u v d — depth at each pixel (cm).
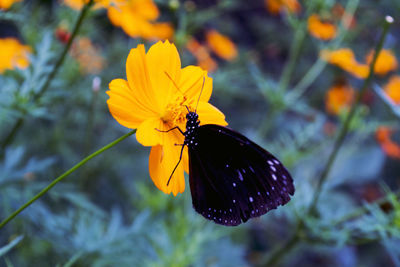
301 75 94
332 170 68
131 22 52
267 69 96
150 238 49
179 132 39
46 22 57
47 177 56
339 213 51
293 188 38
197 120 39
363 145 86
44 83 43
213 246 58
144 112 38
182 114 39
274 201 38
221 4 57
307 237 51
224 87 65
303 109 61
